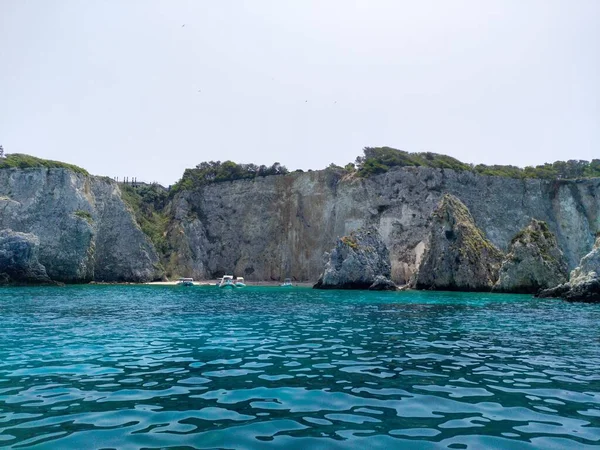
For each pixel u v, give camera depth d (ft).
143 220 328.90
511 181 293.02
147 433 25.30
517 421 27.71
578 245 272.72
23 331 69.36
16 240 218.59
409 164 309.63
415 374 40.52
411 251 273.95
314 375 39.99
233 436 24.94
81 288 207.51
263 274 317.83
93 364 44.78
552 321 85.97
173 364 44.73
